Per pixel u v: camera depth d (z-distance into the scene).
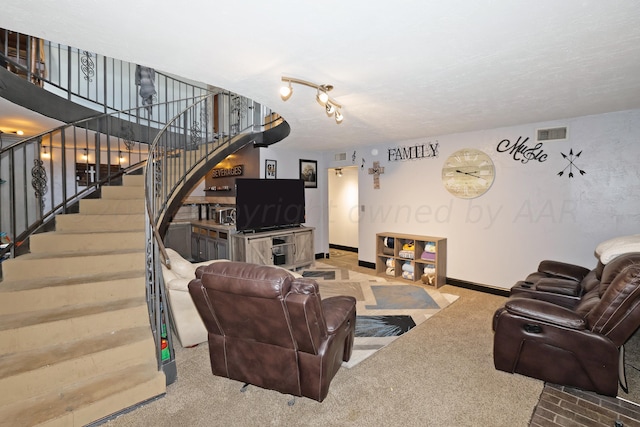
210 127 6.46
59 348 2.21
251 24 1.67
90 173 5.74
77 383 2.12
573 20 1.65
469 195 4.61
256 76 2.41
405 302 4.11
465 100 3.05
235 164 6.20
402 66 2.24
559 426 1.94
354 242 7.55
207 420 2.01
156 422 1.99
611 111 3.46
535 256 4.09
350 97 2.94
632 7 1.53
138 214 3.57
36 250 3.04
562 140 3.82
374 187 5.79
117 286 2.69
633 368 2.56
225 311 2.06
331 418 2.03
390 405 2.15
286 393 2.13
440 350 2.89
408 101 3.07
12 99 3.21
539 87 2.69
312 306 1.85
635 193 3.41
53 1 1.44
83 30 1.71
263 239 5.12
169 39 1.82
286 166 6.10
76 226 3.38
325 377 2.04
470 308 3.91
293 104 3.17
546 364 2.32
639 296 2.03
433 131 4.53
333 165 6.54
